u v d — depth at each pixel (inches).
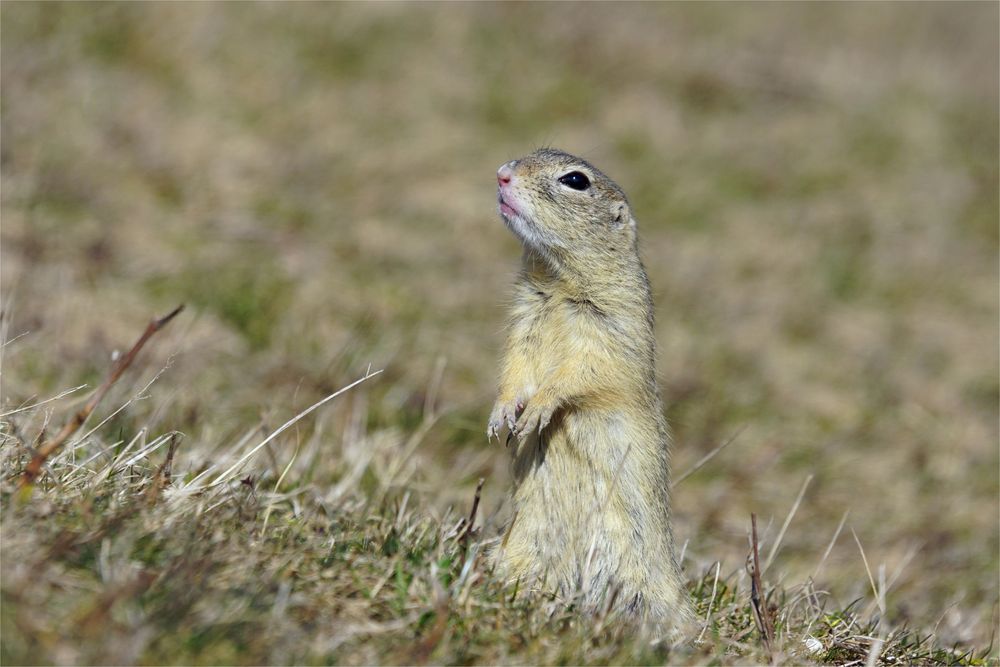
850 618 701.3
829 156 2007.9
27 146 1328.7
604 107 1946.4
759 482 1149.7
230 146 1508.4
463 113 1809.8
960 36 2795.3
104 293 1109.1
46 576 467.8
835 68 2332.7
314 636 485.4
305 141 1593.3
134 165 1381.6
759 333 1465.3
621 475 663.8
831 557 1021.2
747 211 1782.7
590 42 2122.3
